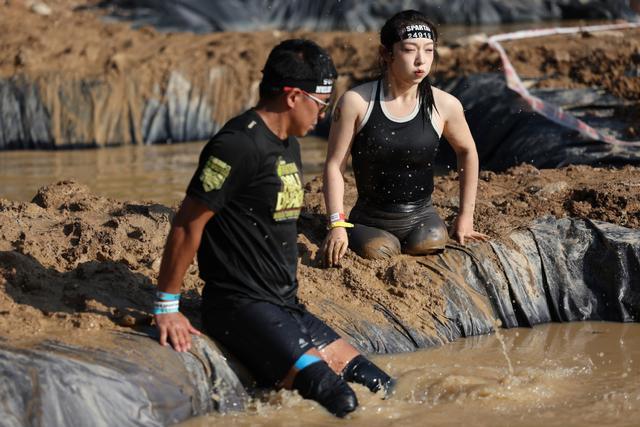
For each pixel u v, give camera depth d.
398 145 14.63
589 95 27.50
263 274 11.59
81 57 31.53
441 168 26.11
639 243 15.72
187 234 11.05
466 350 13.95
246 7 39.38
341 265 14.73
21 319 11.46
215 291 11.66
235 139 11.01
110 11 38.97
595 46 31.31
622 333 14.95
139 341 11.29
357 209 15.48
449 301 14.73
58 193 16.56
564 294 15.65
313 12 40.25
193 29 37.75
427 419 11.29
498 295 15.25
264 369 11.47
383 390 11.93
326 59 11.45
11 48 31.30
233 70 31.78
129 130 30.30
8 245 13.75
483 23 42.38
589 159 23.23
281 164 11.45
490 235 15.97
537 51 30.95
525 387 12.28
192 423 10.88
